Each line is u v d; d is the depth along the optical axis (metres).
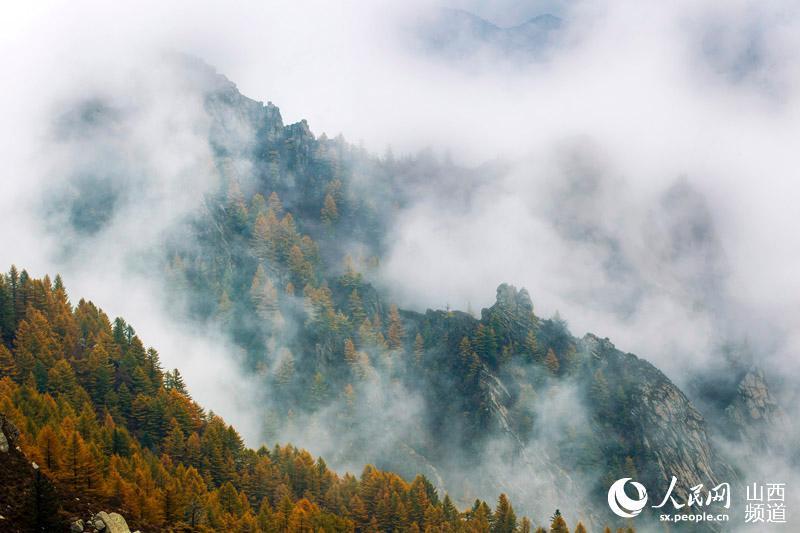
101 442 140.88
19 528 99.12
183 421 172.75
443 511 179.25
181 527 124.12
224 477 162.12
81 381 170.75
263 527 142.12
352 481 182.38
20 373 160.75
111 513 111.12
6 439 109.56
